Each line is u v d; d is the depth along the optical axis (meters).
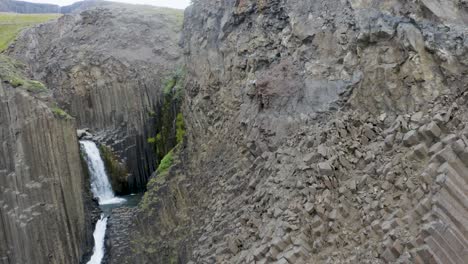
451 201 9.81
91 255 26.06
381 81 14.34
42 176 23.25
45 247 22.73
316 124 15.95
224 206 18.80
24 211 22.31
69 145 25.70
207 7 26.48
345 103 15.55
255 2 21.25
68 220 24.56
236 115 21.23
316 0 17.89
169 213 24.16
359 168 13.17
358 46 15.41
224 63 23.23
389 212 11.27
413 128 12.34
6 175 22.45
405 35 13.66
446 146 10.66
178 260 20.81
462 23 12.99
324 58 16.98
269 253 12.59
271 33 20.09
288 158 15.74
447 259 9.23
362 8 15.59
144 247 24.23
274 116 18.20
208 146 23.69
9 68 26.44
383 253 10.42
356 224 11.89
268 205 15.04
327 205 12.58
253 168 18.30
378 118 14.02
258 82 19.09
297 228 12.73
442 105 12.35
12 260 22.27
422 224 10.09
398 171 11.70
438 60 12.92
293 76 18.08
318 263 11.71
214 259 15.73
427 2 13.47
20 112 23.05
